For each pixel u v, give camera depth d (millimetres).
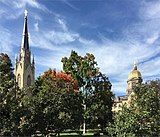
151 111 21109
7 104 26281
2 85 27641
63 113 35031
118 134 20766
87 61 59156
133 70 112188
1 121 25812
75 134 53844
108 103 57781
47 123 33562
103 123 54938
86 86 58062
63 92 36625
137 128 20359
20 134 26859
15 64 135125
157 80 41375
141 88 22453
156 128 20750
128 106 22828
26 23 139000
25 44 136875
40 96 34344
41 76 47750
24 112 28500
